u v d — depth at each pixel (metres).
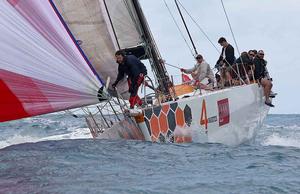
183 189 9.08
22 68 11.44
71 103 12.29
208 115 15.95
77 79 12.36
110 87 16.52
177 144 14.25
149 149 13.00
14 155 11.77
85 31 16.55
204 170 10.93
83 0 16.39
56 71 11.98
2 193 8.55
